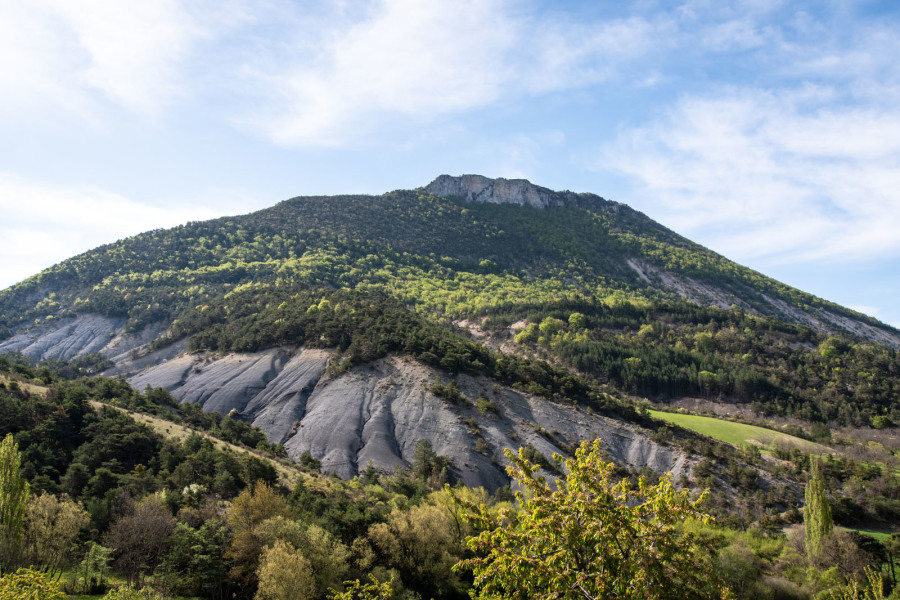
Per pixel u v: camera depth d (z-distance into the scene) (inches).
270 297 7332.7
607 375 6747.1
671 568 773.9
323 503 2642.7
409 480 3476.9
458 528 2549.2
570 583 771.4
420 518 2453.2
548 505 815.1
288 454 4175.7
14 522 1790.1
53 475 2564.0
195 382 5487.2
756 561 2743.6
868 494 3631.9
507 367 5428.2
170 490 2524.6
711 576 776.3
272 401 5027.1
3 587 1206.9
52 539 1897.1
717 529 2999.5
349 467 3996.1
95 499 2245.3
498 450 4264.3
